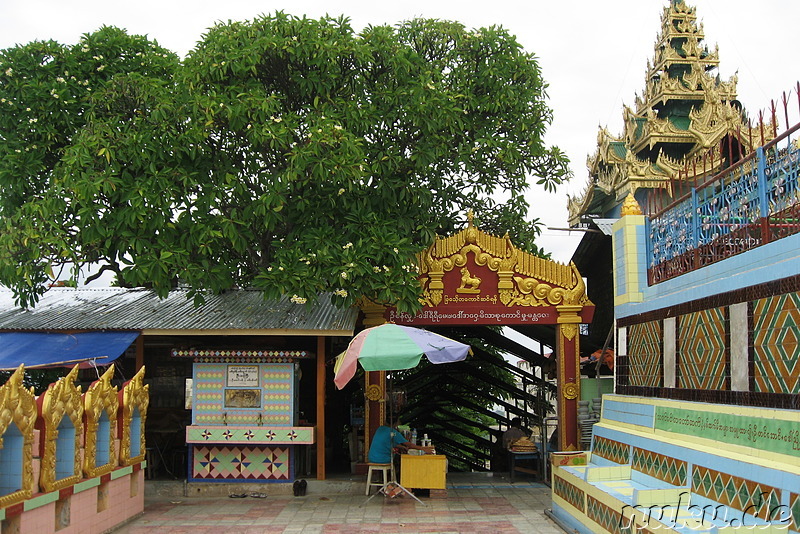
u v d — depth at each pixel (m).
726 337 7.38
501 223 15.91
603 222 13.65
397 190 12.19
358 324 13.87
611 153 16.66
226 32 11.98
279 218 11.65
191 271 10.91
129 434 9.62
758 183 6.97
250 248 13.36
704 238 8.30
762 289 6.69
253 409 11.69
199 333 11.62
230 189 11.70
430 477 11.24
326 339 14.71
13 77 12.12
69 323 12.15
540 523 9.49
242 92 11.38
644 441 8.73
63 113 12.24
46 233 11.14
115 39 13.02
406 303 11.44
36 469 7.22
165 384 14.77
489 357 17.58
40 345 11.36
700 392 7.92
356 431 13.97
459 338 17.39
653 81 17.31
